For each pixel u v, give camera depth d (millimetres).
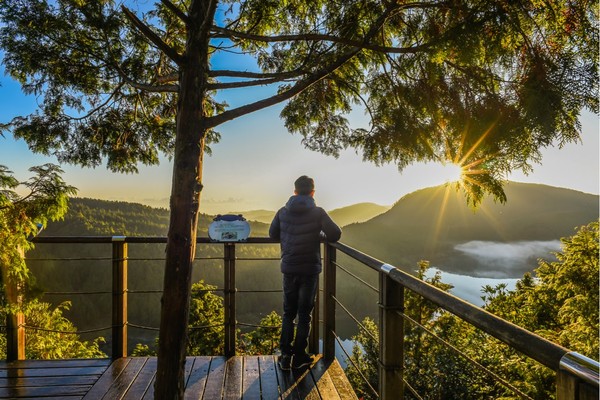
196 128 2322
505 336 1025
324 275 3531
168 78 2729
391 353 2107
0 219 3084
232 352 3576
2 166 3184
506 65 2047
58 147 3336
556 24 1907
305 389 2922
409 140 2717
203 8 2320
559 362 820
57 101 3156
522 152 2115
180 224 2303
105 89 3303
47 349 8242
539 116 1912
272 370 3254
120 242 3451
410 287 1764
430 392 12742
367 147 3043
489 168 2279
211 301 15750
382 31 2566
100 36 2725
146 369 3232
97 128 3357
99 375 3125
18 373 3148
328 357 3467
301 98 3402
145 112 3537
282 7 2992
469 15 1938
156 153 3686
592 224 12750
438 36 2074
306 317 3227
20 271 3248
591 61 1887
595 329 10633
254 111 2369
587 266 12031
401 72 2615
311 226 3160
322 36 2328
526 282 21375
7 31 2598
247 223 3533
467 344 13961
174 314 2305
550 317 16453
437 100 2428
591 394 748
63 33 2641
